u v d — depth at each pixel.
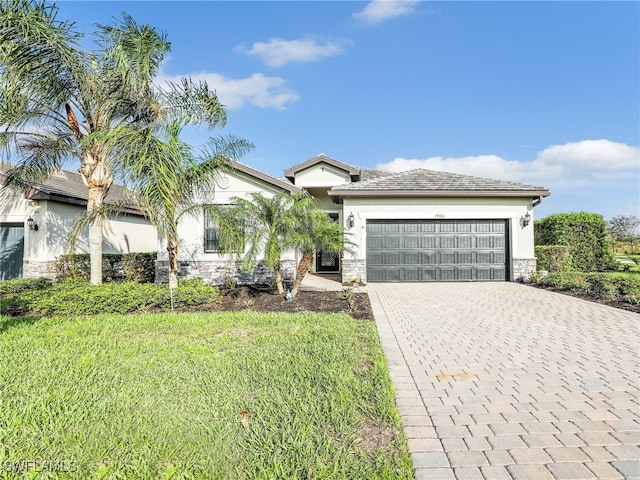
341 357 4.92
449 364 4.99
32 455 2.73
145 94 9.05
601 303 9.54
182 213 9.84
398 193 13.94
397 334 6.57
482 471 2.67
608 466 2.73
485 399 3.88
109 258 13.66
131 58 8.34
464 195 13.93
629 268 16.02
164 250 13.26
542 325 7.21
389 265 14.20
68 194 14.14
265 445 2.87
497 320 7.69
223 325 6.77
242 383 4.02
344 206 14.26
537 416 3.50
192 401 3.59
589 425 3.34
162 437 2.96
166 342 5.68
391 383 4.24
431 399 3.89
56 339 5.79
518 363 5.02
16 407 3.42
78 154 9.91
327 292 10.99
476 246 14.27
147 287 9.32
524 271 14.05
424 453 2.89
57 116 9.35
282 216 9.75
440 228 14.27
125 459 2.70
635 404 3.75
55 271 13.38
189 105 9.62
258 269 13.26
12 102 8.20
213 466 2.63
